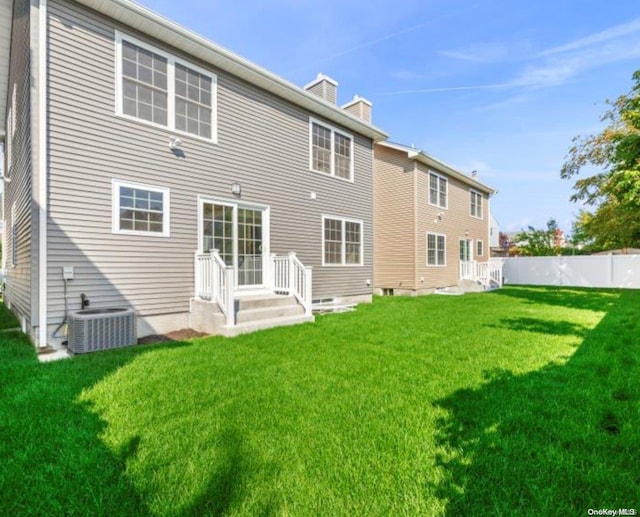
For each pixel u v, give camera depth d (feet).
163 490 6.41
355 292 35.91
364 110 40.27
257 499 6.19
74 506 6.04
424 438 8.27
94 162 18.56
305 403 10.26
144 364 13.87
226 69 24.68
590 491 6.39
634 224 41.52
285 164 28.99
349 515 5.81
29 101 18.06
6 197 34.35
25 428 8.54
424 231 47.29
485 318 25.62
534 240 94.02
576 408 9.87
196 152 22.95
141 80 20.58
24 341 18.54
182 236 22.12
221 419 9.21
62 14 17.74
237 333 19.76
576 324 22.94
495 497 6.24
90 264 18.30
